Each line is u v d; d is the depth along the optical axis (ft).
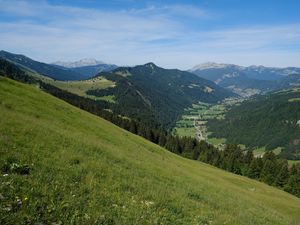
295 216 143.23
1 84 151.74
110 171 64.90
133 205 48.98
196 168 205.26
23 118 89.81
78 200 43.16
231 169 453.58
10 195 38.40
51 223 36.17
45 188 43.16
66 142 78.07
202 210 59.88
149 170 89.04
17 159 51.60
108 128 172.55
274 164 428.56
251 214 79.51
